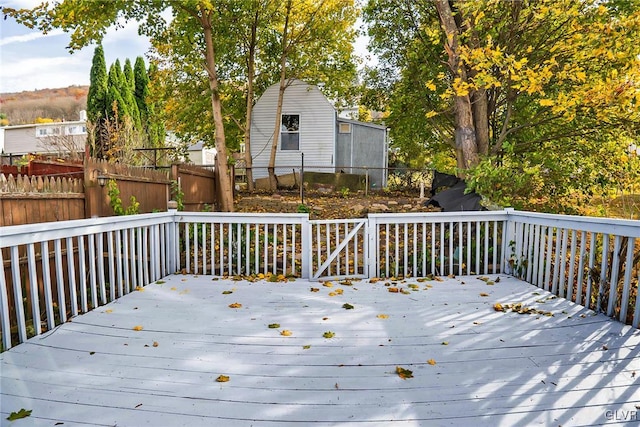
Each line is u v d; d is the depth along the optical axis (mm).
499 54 5789
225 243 6434
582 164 7820
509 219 5031
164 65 13391
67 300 4129
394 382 2367
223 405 2129
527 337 3016
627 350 2779
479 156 7105
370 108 13898
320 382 2369
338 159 14594
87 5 7086
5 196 3348
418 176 14016
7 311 2762
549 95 7453
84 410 2072
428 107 10266
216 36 10547
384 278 4871
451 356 2705
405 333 3104
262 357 2693
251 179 12859
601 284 3541
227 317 3449
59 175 5219
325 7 12930
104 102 16344
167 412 2062
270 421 1994
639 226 3064
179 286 4438
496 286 4477
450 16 7234
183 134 15289
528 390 2275
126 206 5180
